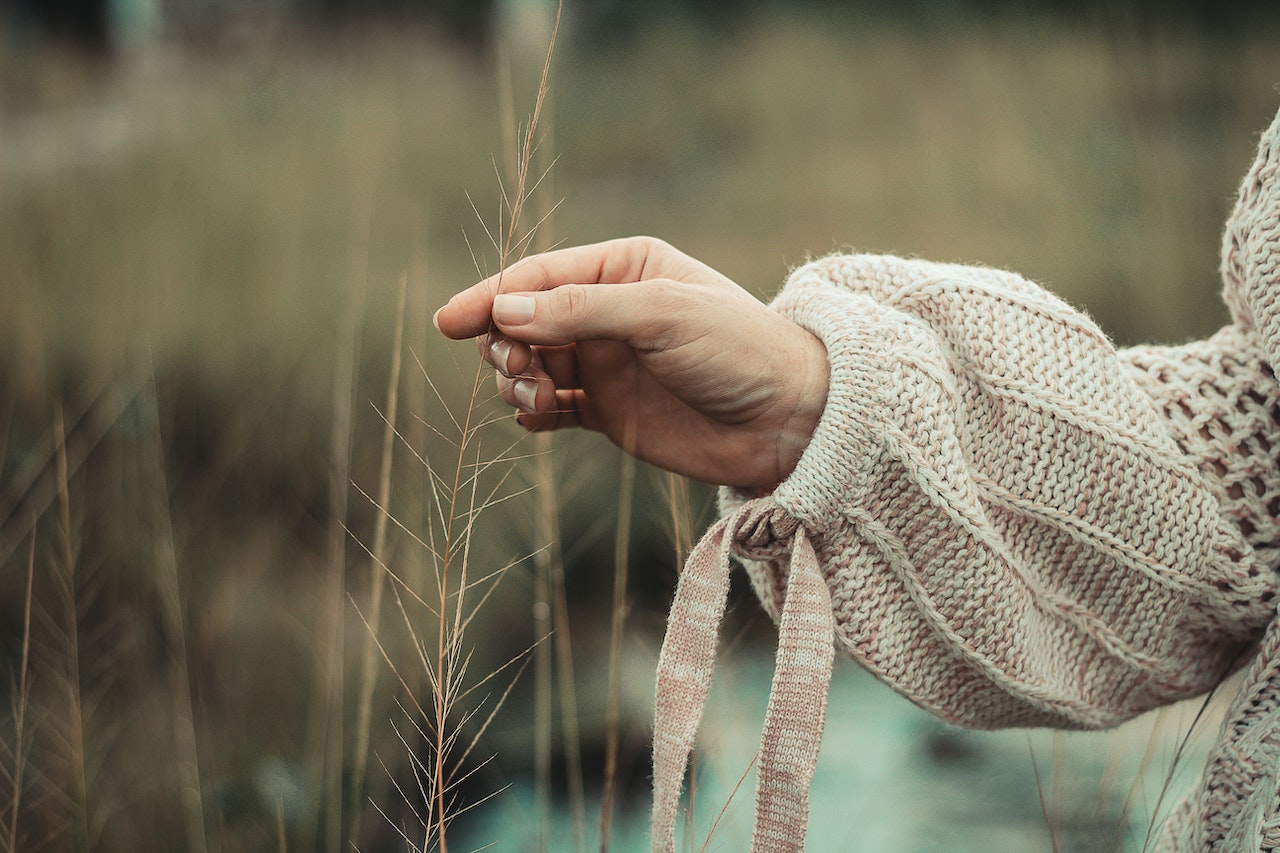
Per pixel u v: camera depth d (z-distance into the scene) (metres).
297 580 1.83
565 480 1.77
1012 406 0.87
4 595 1.55
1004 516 0.87
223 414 2.09
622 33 6.70
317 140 4.00
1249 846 0.82
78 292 2.27
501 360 0.88
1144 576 0.87
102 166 3.31
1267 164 0.86
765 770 0.84
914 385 0.85
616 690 1.05
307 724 1.56
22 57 4.28
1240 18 3.86
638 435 0.91
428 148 4.15
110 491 1.67
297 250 2.88
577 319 0.85
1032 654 0.87
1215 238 2.65
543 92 0.87
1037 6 5.12
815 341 0.88
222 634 1.66
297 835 1.37
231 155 3.61
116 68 4.83
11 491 1.56
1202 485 0.87
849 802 1.79
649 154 4.93
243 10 5.59
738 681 1.60
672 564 1.97
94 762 1.29
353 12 5.82
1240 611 0.87
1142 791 1.11
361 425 2.06
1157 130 3.27
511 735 1.80
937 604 0.86
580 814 1.09
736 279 3.41
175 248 2.70
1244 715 0.86
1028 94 4.09
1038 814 1.69
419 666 1.50
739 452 0.89
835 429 0.85
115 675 1.45
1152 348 0.91
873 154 4.21
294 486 1.98
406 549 1.37
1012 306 0.87
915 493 0.85
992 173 3.60
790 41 5.71
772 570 0.89
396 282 2.77
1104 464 0.86
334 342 2.29
